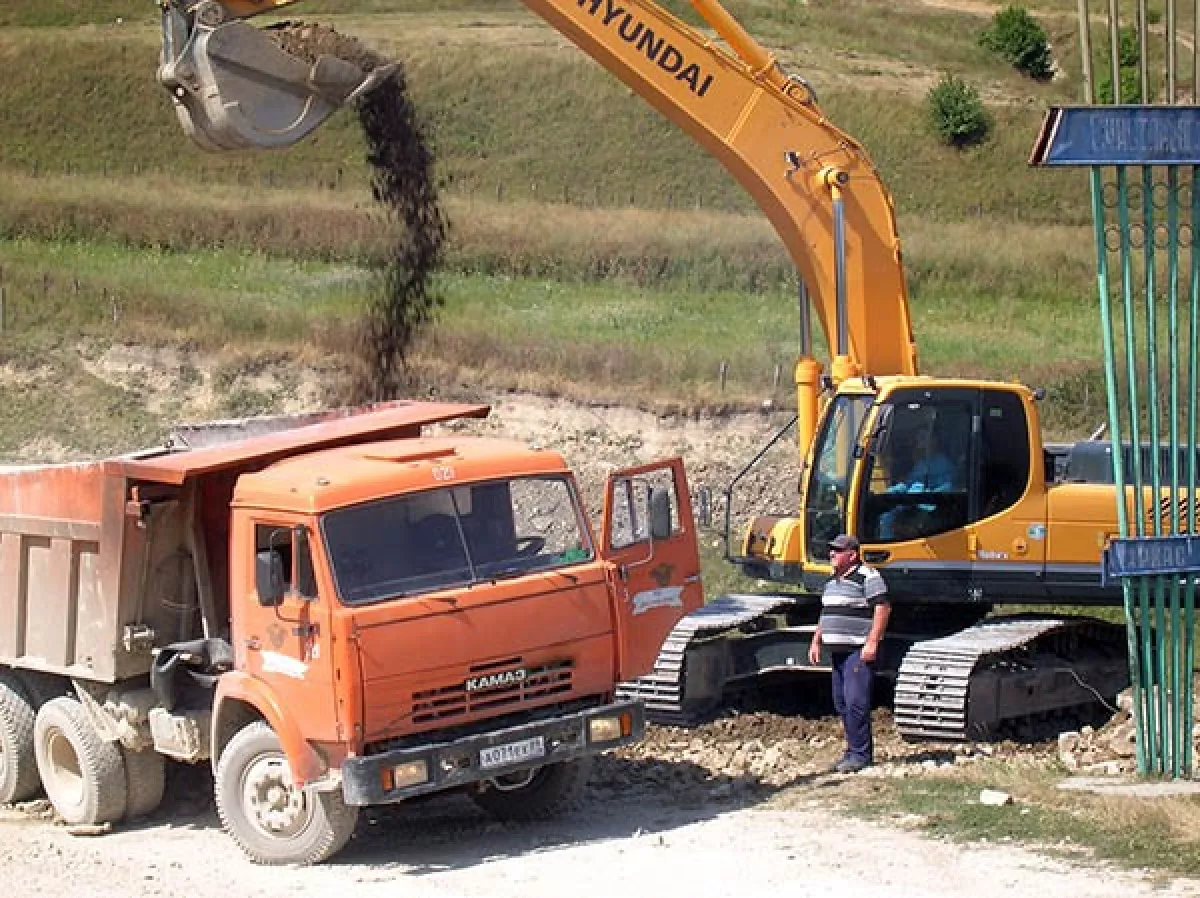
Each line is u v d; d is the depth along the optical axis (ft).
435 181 153.07
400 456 36.81
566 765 39.42
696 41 48.24
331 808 35.73
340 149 163.84
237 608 36.40
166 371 102.27
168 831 40.60
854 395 46.96
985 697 45.57
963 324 120.57
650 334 110.52
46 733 41.93
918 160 170.71
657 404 92.48
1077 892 31.01
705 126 48.29
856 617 42.80
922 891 31.50
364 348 100.63
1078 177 167.84
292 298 115.65
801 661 50.21
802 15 219.61
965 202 164.66
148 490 38.40
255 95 43.37
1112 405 39.73
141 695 39.86
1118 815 35.47
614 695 38.29
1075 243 139.23
